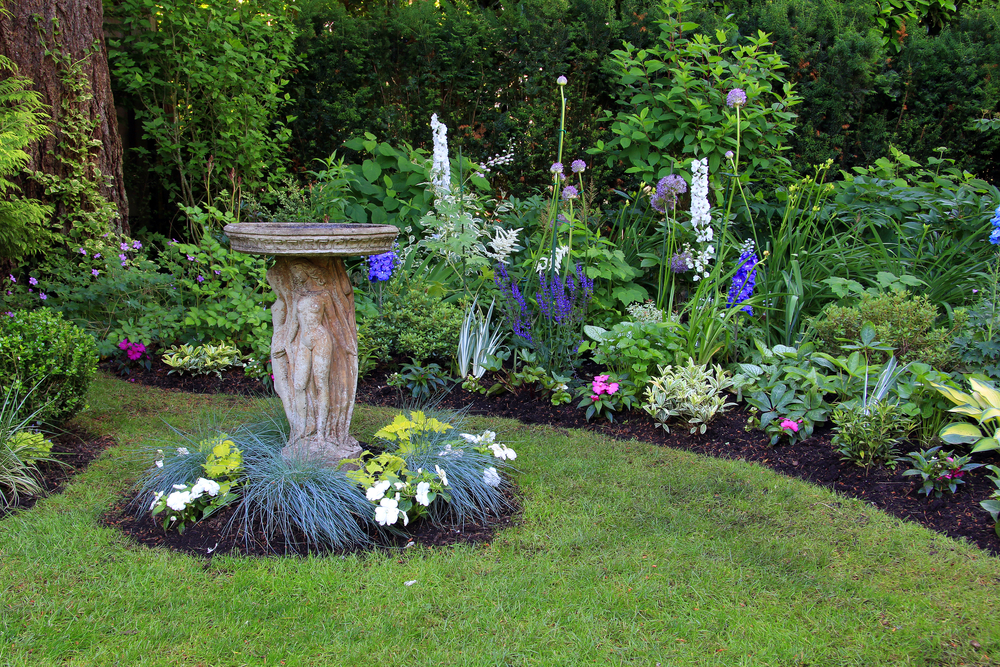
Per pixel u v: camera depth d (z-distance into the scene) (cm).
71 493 354
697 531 331
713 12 754
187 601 272
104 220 603
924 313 440
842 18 730
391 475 325
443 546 315
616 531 329
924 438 396
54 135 589
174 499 307
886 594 284
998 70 747
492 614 270
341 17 729
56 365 394
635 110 704
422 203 677
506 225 674
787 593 285
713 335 479
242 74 685
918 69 740
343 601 276
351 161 740
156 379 527
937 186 655
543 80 716
